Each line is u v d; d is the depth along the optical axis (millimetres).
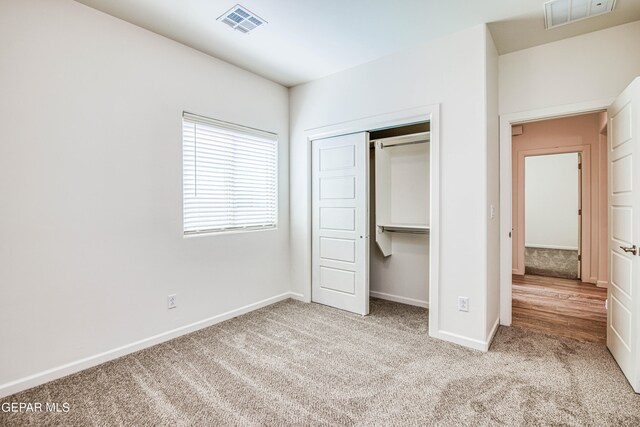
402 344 2586
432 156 2713
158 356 2396
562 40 2707
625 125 2100
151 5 2201
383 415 1712
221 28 2518
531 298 3906
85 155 2213
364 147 3225
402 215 3775
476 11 2285
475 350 2479
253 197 3469
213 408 1775
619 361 2186
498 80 2973
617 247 2246
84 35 2197
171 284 2711
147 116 2541
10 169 1911
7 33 1889
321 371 2166
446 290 2660
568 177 7027
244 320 3146
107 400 1854
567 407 1765
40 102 2016
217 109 3057
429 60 2727
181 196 2773
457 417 1688
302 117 3725
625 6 2227
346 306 3428
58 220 2096
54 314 2084
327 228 3568
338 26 2488
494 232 2791
